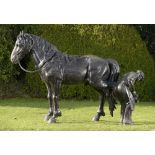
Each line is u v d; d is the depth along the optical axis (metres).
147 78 16.55
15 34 16.50
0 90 16.69
